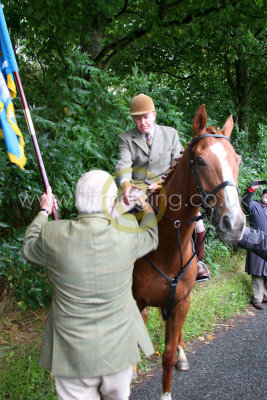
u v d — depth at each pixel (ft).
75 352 5.69
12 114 8.71
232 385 10.66
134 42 24.27
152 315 14.60
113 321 5.92
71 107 15.79
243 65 33.09
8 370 10.40
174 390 10.39
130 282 6.40
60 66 17.89
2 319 13.46
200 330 14.29
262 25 26.40
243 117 33.50
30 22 17.52
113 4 20.57
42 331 13.05
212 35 27.89
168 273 8.72
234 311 16.72
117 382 6.03
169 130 10.43
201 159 7.20
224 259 22.30
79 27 18.69
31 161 13.14
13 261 13.24
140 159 10.20
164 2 21.03
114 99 16.66
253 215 18.56
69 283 5.78
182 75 35.06
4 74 8.73
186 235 8.51
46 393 9.73
